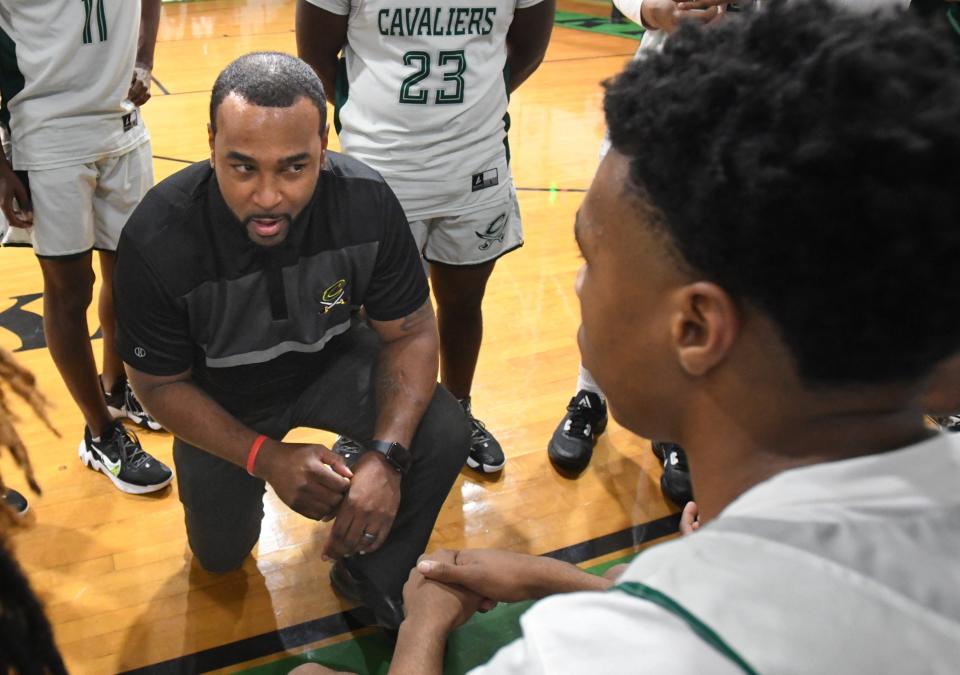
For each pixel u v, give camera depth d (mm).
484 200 2014
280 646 1740
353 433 1715
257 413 1688
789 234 498
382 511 1522
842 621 455
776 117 502
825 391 546
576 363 2770
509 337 2900
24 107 1878
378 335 1769
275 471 1496
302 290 1524
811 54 519
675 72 572
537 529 2084
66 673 617
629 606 493
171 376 1531
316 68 1994
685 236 549
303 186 1341
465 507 2146
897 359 522
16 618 570
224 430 1524
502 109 2018
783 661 447
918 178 477
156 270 1405
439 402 1692
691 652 459
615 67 6973
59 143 1901
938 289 495
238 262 1432
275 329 1540
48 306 2014
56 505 2096
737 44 557
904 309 501
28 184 1924
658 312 596
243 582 1896
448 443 1657
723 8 1872
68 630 1753
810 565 473
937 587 470
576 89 6219
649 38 2020
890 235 482
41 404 708
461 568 1072
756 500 524
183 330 1493
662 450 2293
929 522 498
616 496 2205
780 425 573
